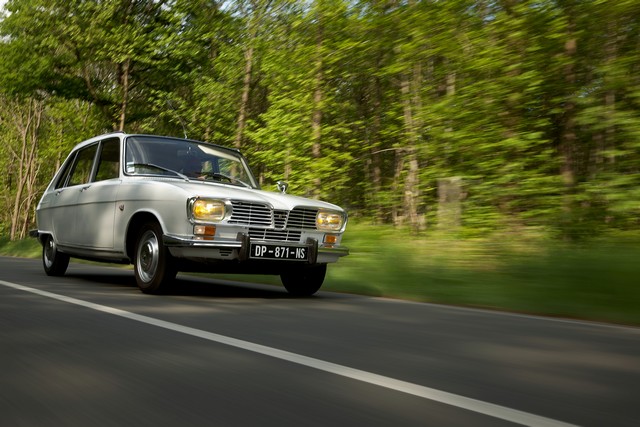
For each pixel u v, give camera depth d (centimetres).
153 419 233
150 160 740
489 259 724
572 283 596
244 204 634
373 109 1664
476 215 1076
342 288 802
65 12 2416
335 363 332
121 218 698
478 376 310
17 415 236
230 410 246
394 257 795
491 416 243
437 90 1273
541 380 304
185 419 234
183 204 620
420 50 1213
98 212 746
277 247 641
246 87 1716
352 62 1520
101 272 1005
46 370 308
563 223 933
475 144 1090
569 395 277
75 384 282
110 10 2281
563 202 1015
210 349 363
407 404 258
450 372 318
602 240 731
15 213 3634
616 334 454
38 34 2494
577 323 510
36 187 3916
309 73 1479
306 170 1415
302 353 357
